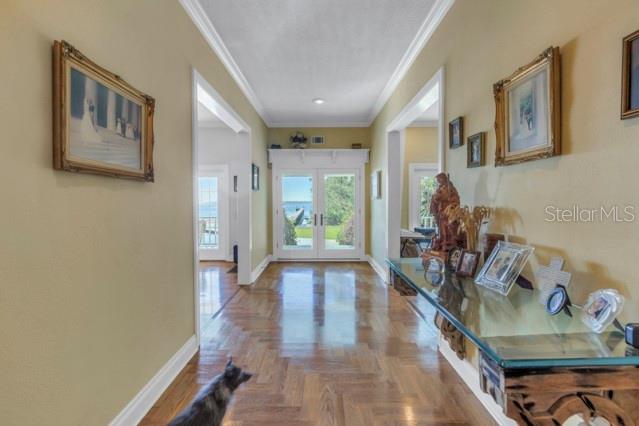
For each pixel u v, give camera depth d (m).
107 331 1.72
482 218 2.12
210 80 3.30
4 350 1.17
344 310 3.96
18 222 1.22
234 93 4.21
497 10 2.00
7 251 1.18
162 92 2.32
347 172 7.15
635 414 1.05
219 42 3.42
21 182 1.23
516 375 1.05
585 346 1.13
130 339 1.92
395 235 5.30
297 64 4.04
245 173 5.15
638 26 1.11
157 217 2.25
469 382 2.29
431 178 6.76
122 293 1.85
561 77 1.46
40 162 1.31
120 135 1.78
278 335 3.21
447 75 2.76
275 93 5.15
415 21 3.08
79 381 1.52
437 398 2.19
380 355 2.79
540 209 1.61
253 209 5.56
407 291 2.31
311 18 3.03
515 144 1.78
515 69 1.82
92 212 1.61
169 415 2.03
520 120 1.74
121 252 1.84
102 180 1.68
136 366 1.98
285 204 7.20
